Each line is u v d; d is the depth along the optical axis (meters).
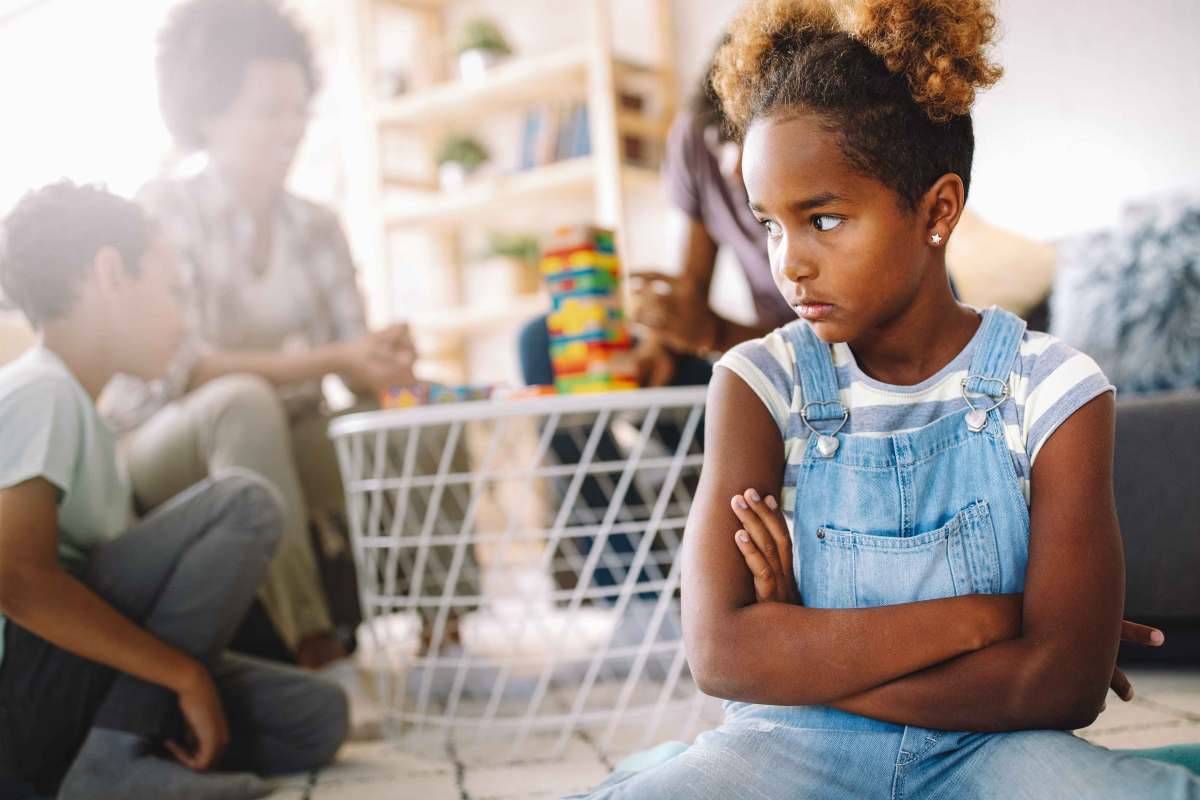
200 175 2.23
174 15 2.20
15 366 1.38
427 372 4.37
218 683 1.49
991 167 3.11
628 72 3.67
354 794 1.35
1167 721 1.40
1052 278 2.39
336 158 4.52
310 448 2.14
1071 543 0.77
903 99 0.77
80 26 3.66
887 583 0.82
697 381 2.18
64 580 1.29
